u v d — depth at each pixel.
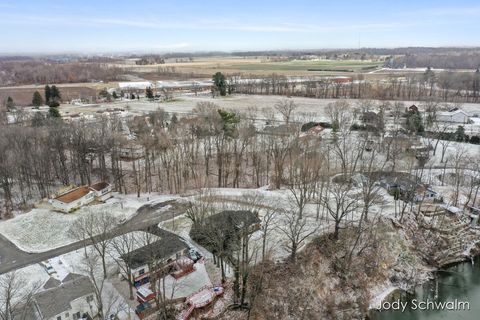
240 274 52.25
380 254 61.09
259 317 48.69
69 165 95.50
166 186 85.06
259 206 68.25
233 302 49.72
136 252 53.28
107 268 54.56
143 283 51.53
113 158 85.00
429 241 65.62
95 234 61.22
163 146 86.31
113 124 107.69
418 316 52.31
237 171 85.12
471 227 69.19
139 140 94.88
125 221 67.38
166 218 68.88
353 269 57.84
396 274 59.44
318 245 60.28
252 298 48.88
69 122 111.56
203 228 57.62
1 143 78.25
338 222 60.62
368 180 75.31
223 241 55.16
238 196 76.38
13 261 56.81
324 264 57.84
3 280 51.69
